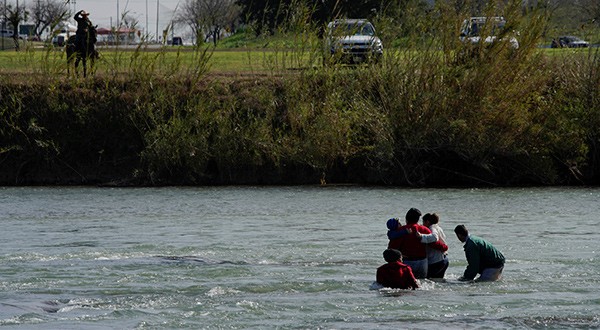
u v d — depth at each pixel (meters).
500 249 37.09
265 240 40.00
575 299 28.00
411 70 63.81
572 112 63.34
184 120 64.19
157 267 33.16
